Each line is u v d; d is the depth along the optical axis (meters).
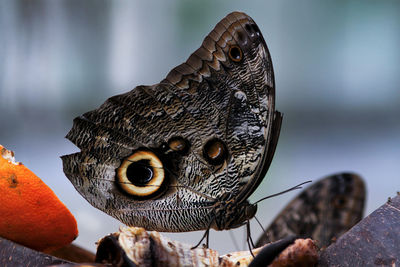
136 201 0.52
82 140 0.51
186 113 0.52
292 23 2.12
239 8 2.02
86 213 0.89
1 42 1.46
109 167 0.52
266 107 0.53
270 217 0.90
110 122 0.52
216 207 0.53
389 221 0.48
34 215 0.47
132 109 0.52
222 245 0.80
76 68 1.67
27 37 1.49
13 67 1.49
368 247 0.47
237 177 0.53
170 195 0.53
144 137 0.52
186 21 1.88
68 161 0.51
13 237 0.47
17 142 1.33
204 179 0.53
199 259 0.47
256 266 0.47
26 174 0.47
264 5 2.08
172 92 0.52
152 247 0.47
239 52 0.53
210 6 1.90
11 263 0.46
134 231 0.47
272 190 1.03
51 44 1.56
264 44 0.53
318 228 0.60
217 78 0.52
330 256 0.47
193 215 0.53
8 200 0.47
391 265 0.47
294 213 0.60
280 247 0.47
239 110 0.53
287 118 1.77
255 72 0.52
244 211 0.53
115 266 0.46
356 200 0.60
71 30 1.63
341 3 2.12
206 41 0.52
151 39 1.84
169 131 0.52
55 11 1.56
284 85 2.05
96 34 1.72
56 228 0.47
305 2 2.11
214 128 0.53
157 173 0.52
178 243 0.47
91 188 0.51
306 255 0.47
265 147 0.53
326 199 0.60
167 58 1.85
